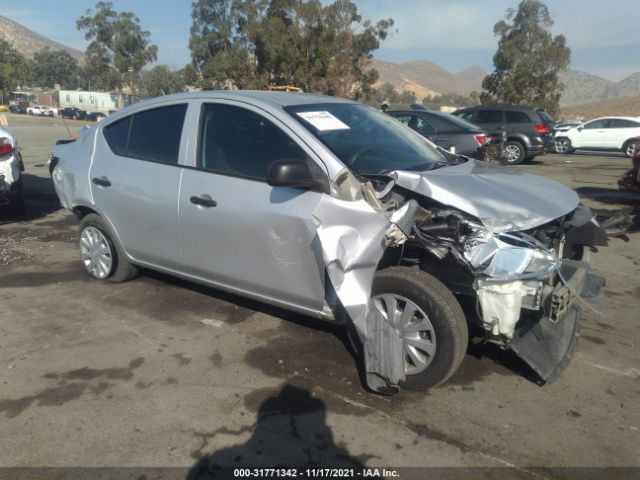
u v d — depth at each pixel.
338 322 3.43
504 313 2.99
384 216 3.11
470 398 3.26
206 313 4.39
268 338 3.98
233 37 41.00
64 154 5.12
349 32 34.03
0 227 7.15
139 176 4.28
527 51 37.50
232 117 3.86
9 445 2.81
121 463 2.70
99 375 3.48
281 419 3.04
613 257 6.17
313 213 3.27
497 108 16.22
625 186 8.00
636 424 3.04
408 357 3.30
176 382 3.40
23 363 3.61
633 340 4.05
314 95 4.38
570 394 3.32
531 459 2.75
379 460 2.73
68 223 7.45
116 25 54.78
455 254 3.11
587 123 20.11
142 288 4.91
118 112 4.76
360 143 3.75
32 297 4.71
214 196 3.75
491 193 3.36
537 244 3.15
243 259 3.71
